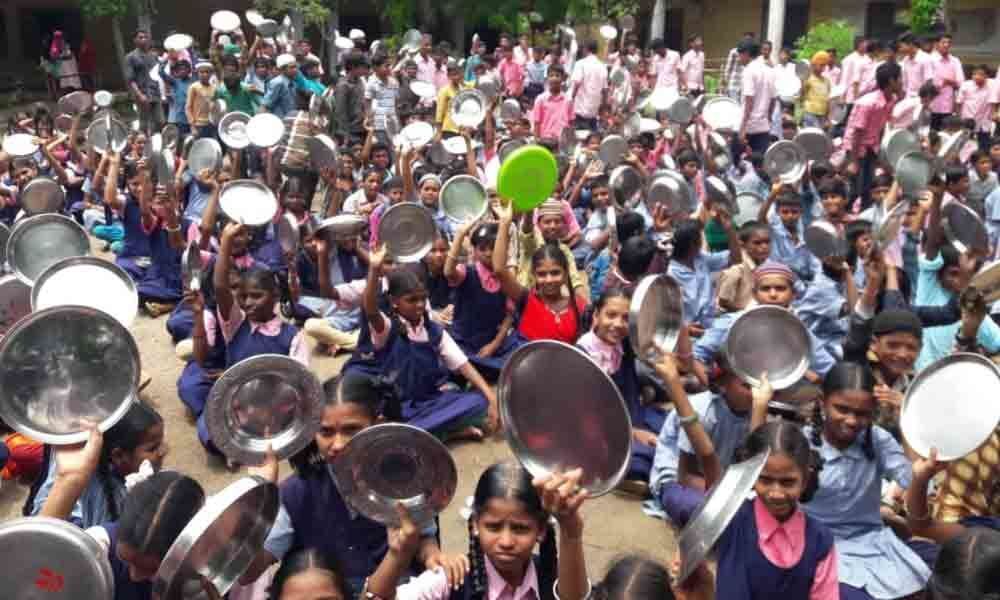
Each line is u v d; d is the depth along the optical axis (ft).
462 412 16.30
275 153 31.42
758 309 12.45
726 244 25.08
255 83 43.24
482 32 80.48
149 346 21.79
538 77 51.57
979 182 29.01
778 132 40.75
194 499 8.05
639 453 14.80
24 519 6.62
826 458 11.44
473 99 34.99
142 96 47.93
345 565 10.05
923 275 19.29
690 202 23.62
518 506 8.14
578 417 8.11
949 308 18.25
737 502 7.50
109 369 9.07
